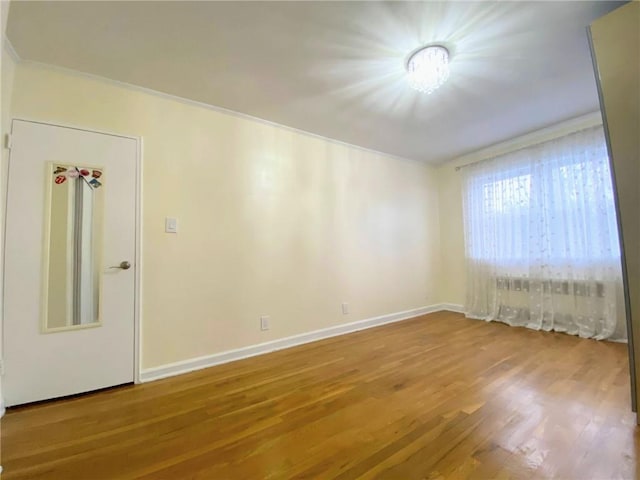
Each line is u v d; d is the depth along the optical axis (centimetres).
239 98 250
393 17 167
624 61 157
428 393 191
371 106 267
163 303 232
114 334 213
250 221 279
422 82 212
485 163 389
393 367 236
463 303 432
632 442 138
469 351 267
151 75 216
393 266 399
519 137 346
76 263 204
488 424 155
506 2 159
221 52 193
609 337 284
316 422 161
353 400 184
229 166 270
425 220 445
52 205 198
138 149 229
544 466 125
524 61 208
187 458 135
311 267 319
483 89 243
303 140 321
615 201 161
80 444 146
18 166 189
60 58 194
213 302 254
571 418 158
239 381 217
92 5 153
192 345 243
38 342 190
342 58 201
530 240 343
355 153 368
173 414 172
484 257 390
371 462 130
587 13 168
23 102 192
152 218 231
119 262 217
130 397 195
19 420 168
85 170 209
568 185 314
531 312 342
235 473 125
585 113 289
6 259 183
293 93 244
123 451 140
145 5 154
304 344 302
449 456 132
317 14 164
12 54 185
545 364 232
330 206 339
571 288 311
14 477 124
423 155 411
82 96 211
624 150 157
